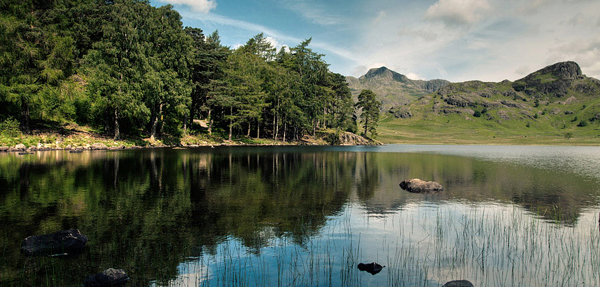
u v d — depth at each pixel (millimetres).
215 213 12961
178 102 51062
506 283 7387
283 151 54125
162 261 8133
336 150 64938
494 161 45844
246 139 74625
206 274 7430
